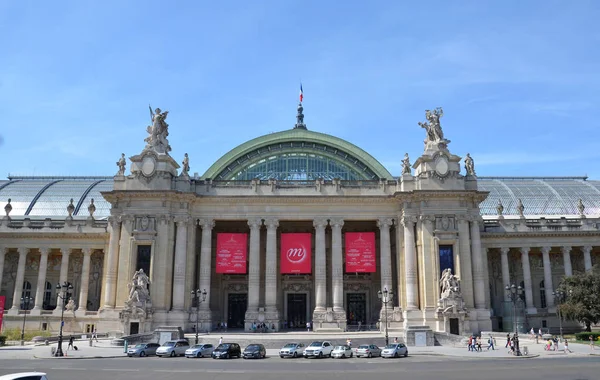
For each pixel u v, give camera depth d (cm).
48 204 11262
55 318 8894
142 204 8400
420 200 8456
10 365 4828
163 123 8912
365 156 10175
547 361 5094
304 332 8131
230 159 10156
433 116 8925
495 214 11031
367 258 8500
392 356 5700
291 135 10244
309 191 8825
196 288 9094
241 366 4759
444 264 8256
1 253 9300
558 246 9331
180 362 5181
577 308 7562
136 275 8019
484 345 7056
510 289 7312
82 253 9688
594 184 11938
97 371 4294
